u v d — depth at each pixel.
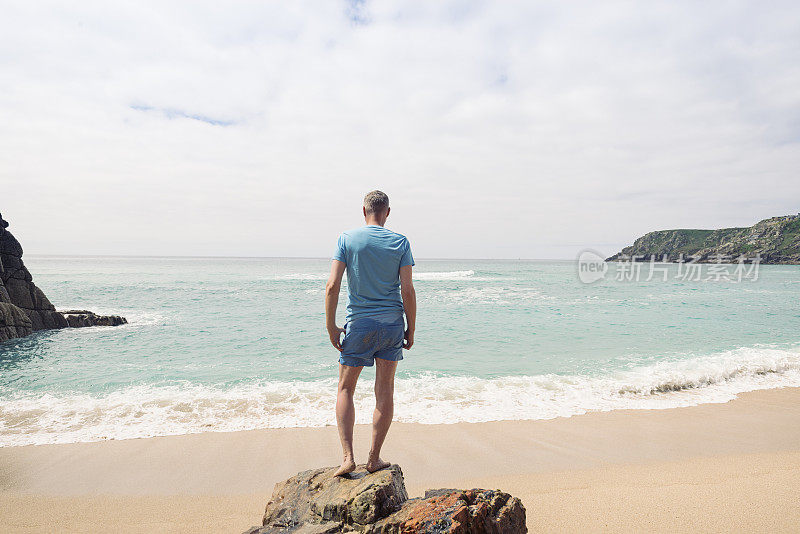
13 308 13.49
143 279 43.16
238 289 31.19
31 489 4.27
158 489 4.29
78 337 13.30
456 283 37.38
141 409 6.63
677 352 10.80
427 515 2.19
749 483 4.12
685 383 8.09
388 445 5.36
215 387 7.84
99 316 15.85
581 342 12.20
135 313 18.62
